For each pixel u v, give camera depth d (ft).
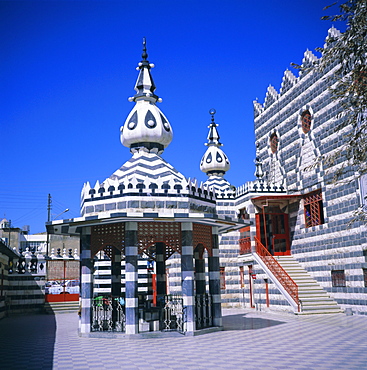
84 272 57.47
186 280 54.60
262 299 86.69
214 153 116.47
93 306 57.72
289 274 85.56
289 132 97.45
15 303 96.53
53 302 100.53
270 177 105.19
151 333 52.49
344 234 77.36
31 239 199.11
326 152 83.87
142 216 50.70
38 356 41.52
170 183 55.98
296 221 92.63
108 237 56.59
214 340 49.24
